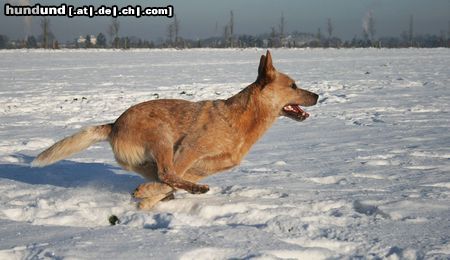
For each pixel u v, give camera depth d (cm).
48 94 1762
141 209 534
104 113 1328
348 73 2784
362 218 486
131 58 4747
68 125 1138
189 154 541
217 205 525
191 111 561
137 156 557
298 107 606
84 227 466
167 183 533
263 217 491
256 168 719
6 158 796
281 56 5234
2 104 1492
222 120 554
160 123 552
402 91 1802
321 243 420
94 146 915
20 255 389
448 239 428
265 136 990
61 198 570
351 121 1162
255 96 570
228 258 386
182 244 410
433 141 898
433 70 2956
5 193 595
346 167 716
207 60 4344
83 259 378
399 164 731
